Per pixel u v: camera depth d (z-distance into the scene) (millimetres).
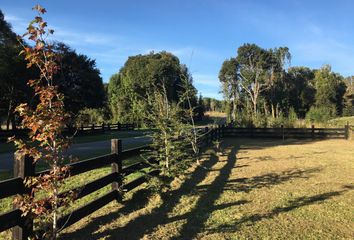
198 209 7527
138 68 65750
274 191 9188
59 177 4410
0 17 33031
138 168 8859
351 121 36375
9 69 31781
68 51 39812
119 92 69312
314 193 8961
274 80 78375
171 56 66750
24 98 34062
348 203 8023
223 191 9195
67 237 5809
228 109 48875
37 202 4320
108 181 7352
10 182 4543
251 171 12398
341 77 85875
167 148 9500
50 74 4434
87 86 43031
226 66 77875
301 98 81875
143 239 5809
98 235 5938
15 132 26891
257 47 76188
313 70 86250
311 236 6008
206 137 20484
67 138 4500
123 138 30281
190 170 12398
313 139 28453
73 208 7141
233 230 6262
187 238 5883
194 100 15266
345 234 6125
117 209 7371
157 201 8062
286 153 18141
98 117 67750
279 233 6133
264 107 77750
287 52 78438
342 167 13281
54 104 4340
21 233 4684
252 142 25500
